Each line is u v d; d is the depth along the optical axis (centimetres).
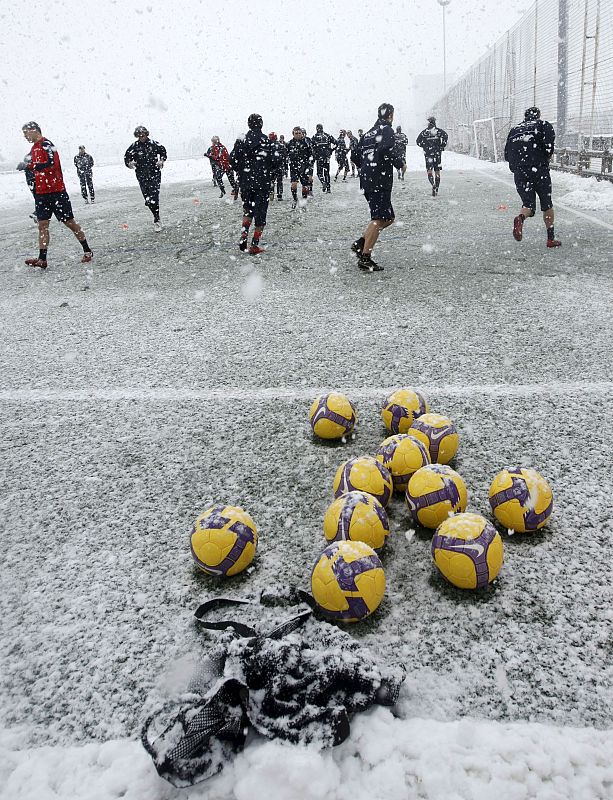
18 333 601
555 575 234
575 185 1507
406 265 788
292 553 256
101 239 1174
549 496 254
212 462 334
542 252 815
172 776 156
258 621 212
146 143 1141
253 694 171
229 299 680
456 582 224
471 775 160
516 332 507
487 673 193
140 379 459
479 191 1597
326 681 171
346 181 2380
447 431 308
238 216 1357
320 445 345
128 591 240
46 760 173
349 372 445
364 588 208
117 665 205
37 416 404
